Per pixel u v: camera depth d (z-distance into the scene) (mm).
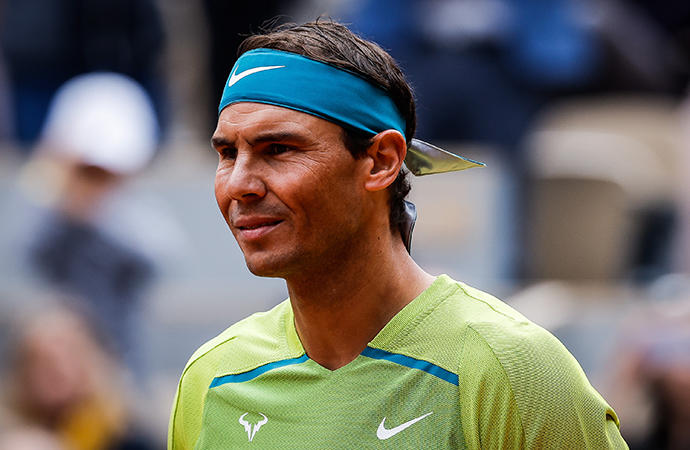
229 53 21812
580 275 19062
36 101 20781
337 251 6867
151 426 16984
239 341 7594
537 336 6812
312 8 21594
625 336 16891
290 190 6633
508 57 19781
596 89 21312
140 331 17875
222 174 6902
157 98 21625
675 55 23109
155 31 21469
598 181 19031
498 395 6621
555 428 6633
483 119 19609
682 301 17016
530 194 19312
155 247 18344
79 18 20844
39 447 14336
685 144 20531
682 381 15375
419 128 19625
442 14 19656
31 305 16281
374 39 19516
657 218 20172
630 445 15750
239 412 7285
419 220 19062
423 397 6723
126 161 18469
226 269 18797
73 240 17672
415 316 6988
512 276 19078
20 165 18938
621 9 22766
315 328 7125
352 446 6750
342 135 6758
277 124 6645
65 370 14977
